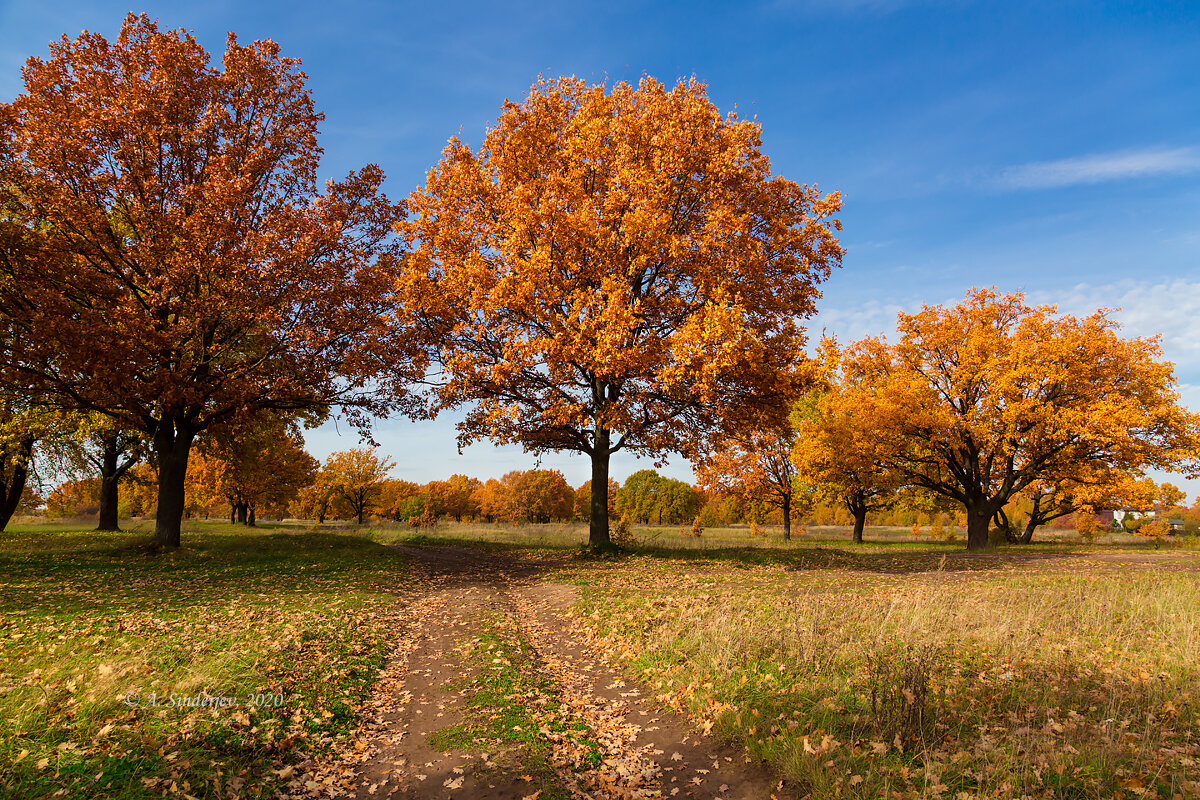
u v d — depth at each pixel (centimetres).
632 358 1521
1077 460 2744
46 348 1473
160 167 1783
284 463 4175
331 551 1977
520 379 1852
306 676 657
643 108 1884
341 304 1761
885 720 502
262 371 1738
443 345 1889
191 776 422
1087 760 417
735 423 1872
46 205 1534
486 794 433
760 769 455
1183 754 424
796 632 734
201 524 4381
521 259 1638
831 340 3022
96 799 379
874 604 930
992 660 678
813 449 3122
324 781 449
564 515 8806
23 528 3309
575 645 859
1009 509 5078
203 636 789
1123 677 610
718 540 3212
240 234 1717
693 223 1812
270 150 1881
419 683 685
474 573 1614
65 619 873
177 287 1620
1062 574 1503
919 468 3089
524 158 1889
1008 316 2923
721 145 1772
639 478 7344
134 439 2503
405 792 437
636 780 448
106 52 1722
